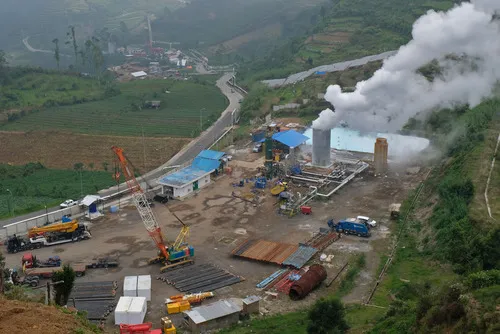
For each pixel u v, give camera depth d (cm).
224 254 8306
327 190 10500
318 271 7269
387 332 5569
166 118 18138
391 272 7562
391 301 6719
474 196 8362
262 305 6912
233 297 7112
